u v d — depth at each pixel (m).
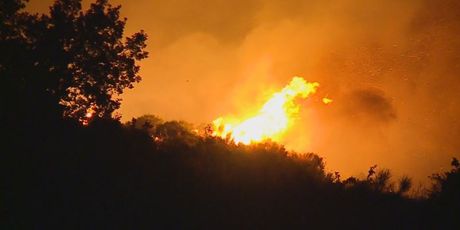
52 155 14.15
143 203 12.75
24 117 15.11
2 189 12.34
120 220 11.86
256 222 12.95
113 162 14.57
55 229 11.20
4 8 16.39
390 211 14.99
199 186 14.28
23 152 13.89
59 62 16.92
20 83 16.05
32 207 11.88
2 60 16.08
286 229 12.86
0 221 11.16
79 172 13.63
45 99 16.22
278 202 14.48
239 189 14.75
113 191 13.07
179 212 12.66
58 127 15.83
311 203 14.91
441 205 15.52
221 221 12.65
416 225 14.13
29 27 16.98
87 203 12.36
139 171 14.42
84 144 15.29
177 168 15.14
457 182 16.09
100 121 17.11
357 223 13.88
